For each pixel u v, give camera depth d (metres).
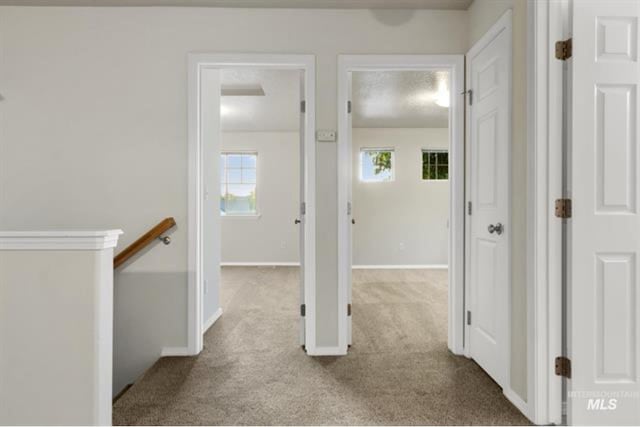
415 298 4.15
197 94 2.54
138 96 2.53
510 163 1.92
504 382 1.99
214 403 1.91
